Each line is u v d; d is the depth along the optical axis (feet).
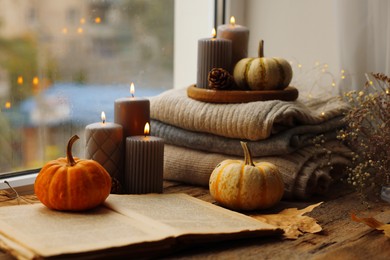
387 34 4.83
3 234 3.11
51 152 5.03
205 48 4.56
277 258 3.15
